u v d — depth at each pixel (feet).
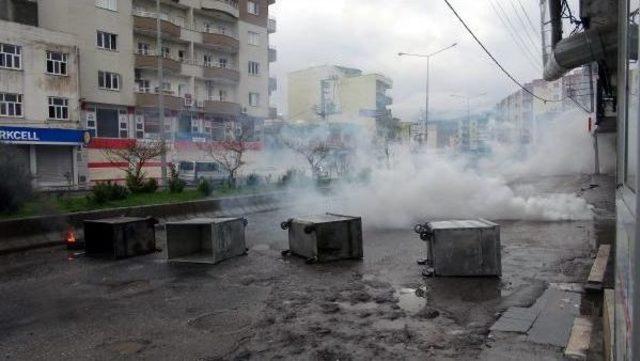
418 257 26.99
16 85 94.32
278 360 13.82
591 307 17.42
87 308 19.15
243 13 149.07
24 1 106.11
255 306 18.84
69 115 102.22
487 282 21.26
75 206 41.32
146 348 14.97
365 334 15.53
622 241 6.55
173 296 20.53
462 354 13.78
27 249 31.73
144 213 41.42
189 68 133.59
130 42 118.01
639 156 4.54
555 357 13.35
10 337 16.16
